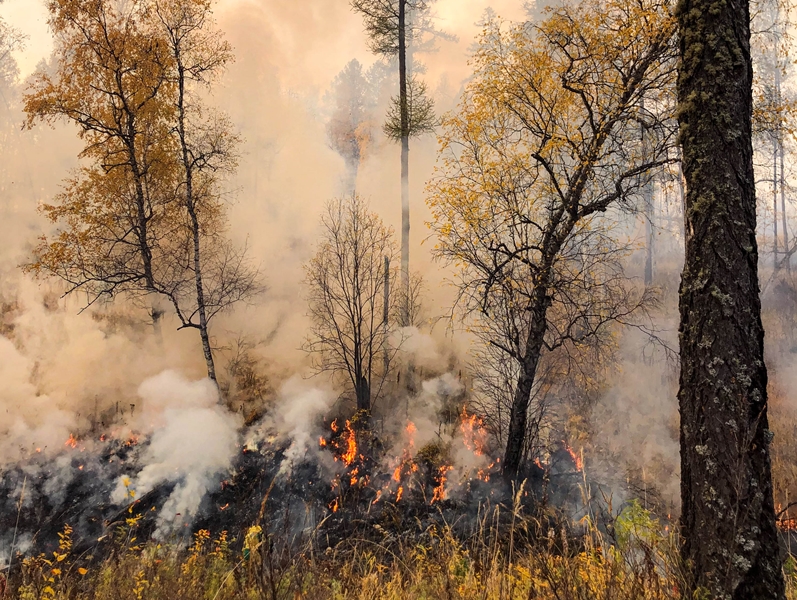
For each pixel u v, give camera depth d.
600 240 8.91
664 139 7.09
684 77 3.31
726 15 3.16
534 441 10.66
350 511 9.59
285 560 3.42
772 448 9.82
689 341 3.17
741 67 3.14
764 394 2.96
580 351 10.05
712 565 2.88
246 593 3.23
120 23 12.86
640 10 6.84
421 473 10.86
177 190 13.56
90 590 3.96
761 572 2.75
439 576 3.70
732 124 3.11
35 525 9.59
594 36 7.32
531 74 7.89
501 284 8.55
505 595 2.96
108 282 12.36
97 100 12.68
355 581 3.77
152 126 13.22
